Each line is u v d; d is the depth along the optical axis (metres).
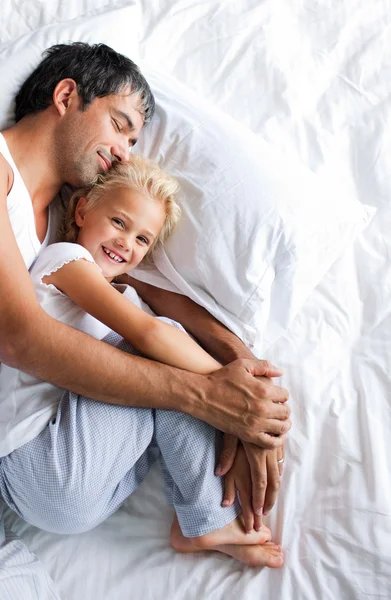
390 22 1.67
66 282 1.16
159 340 1.15
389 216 1.46
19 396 1.13
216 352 1.28
